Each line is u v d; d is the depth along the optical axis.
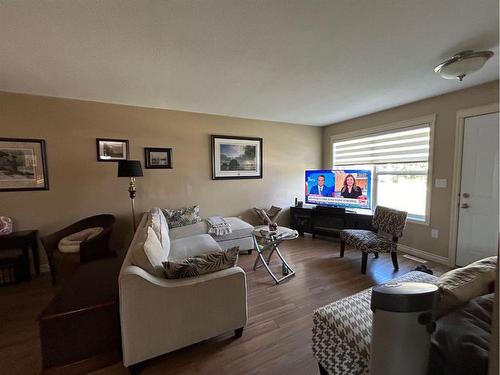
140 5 1.35
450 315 0.97
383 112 3.74
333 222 4.18
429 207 3.20
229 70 2.24
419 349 0.79
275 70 2.25
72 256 2.60
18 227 2.87
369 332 1.21
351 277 2.75
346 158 4.51
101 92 2.82
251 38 1.71
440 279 1.22
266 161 4.46
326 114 3.98
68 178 3.07
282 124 4.57
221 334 1.77
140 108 3.42
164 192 3.64
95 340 1.47
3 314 2.09
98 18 1.46
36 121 2.88
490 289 1.12
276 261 3.25
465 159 2.82
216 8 1.39
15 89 2.69
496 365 0.52
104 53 1.89
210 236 3.18
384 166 3.84
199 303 1.60
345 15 1.46
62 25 1.53
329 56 1.99
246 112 3.83
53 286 2.59
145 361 1.54
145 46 1.80
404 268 2.97
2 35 1.62
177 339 1.55
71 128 3.05
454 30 1.63
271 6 1.38
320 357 1.36
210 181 3.97
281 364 1.53
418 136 3.31
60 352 1.40
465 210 2.85
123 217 3.39
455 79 2.49
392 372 0.81
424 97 3.10
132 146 3.40
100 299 1.52
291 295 2.36
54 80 2.43
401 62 2.11
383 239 2.92
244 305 1.76
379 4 1.37
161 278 1.58
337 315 1.34
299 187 4.84
